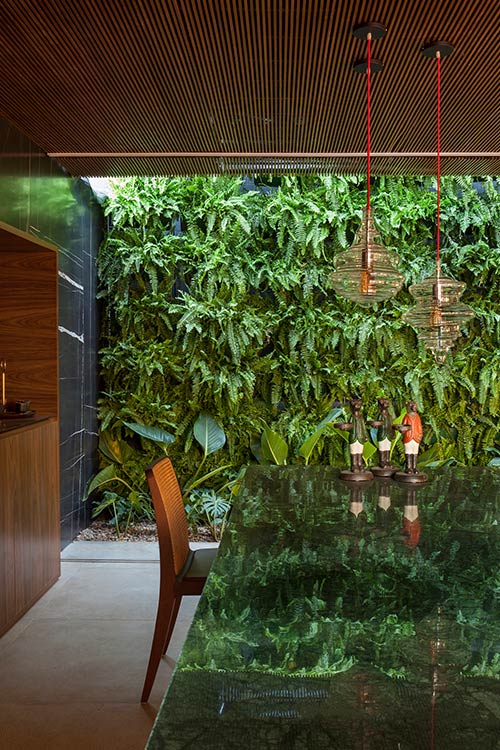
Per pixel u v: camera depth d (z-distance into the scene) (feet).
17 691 8.68
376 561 5.17
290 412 17.61
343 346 17.43
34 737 7.59
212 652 3.44
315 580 4.69
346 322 17.24
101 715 8.08
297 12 8.79
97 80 10.84
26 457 11.37
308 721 2.71
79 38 9.52
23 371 12.94
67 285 15.31
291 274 17.04
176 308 17.06
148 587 12.85
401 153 14.47
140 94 11.38
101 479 16.43
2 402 12.46
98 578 13.34
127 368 17.52
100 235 17.84
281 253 17.52
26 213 13.12
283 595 4.37
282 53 9.95
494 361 17.29
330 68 10.42
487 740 2.57
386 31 9.27
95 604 11.91
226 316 16.81
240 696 2.94
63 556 14.71
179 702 2.88
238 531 6.15
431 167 15.49
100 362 17.70
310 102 11.73
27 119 12.46
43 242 12.26
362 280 9.04
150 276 17.12
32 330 12.92
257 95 11.44
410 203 17.37
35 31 9.33
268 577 4.76
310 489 8.32
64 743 7.47
